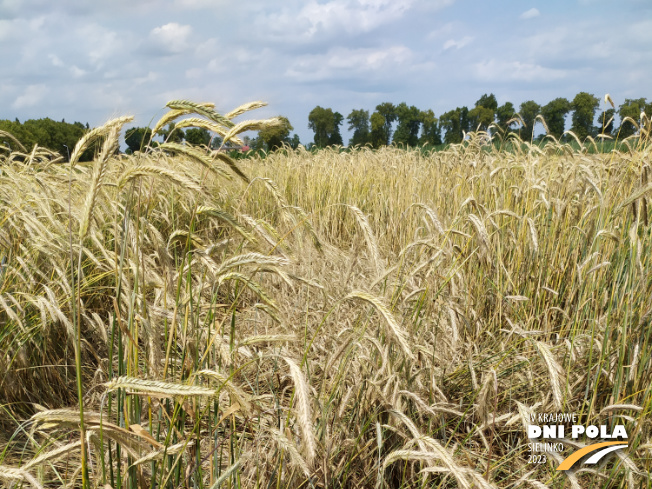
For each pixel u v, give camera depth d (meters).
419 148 10.50
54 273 3.84
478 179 5.62
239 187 7.11
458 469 1.65
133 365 1.92
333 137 77.19
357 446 2.41
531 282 3.98
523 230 4.20
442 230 2.87
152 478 1.83
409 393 2.30
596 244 3.79
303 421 1.45
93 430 1.50
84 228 1.52
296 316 3.96
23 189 4.37
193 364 2.02
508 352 2.98
